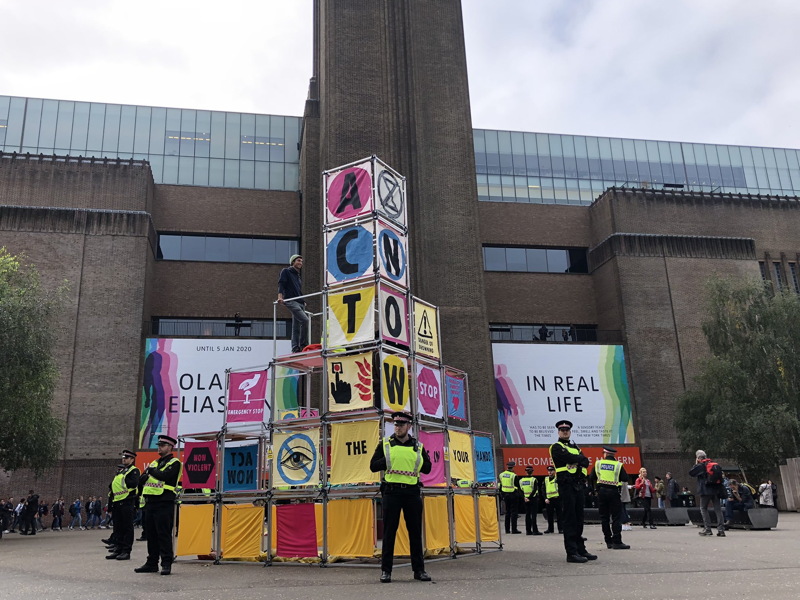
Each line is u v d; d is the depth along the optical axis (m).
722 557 10.70
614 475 13.00
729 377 36.16
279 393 14.45
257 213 45.00
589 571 9.07
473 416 38.84
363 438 10.83
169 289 42.06
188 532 12.27
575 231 48.59
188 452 12.62
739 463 36.56
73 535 26.45
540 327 46.06
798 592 6.87
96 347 36.94
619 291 43.81
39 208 38.44
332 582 8.68
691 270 44.94
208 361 38.09
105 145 46.25
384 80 43.25
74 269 37.91
